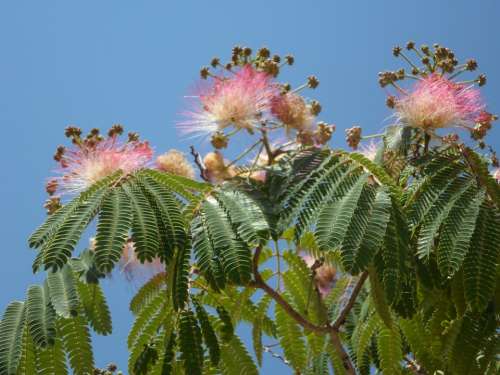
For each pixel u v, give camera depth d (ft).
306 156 15.81
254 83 18.31
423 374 20.48
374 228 13.99
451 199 14.83
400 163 17.81
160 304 18.25
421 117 17.90
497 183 15.12
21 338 15.97
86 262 17.06
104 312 16.97
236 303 18.48
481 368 16.35
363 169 15.39
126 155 17.93
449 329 16.60
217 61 18.95
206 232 14.12
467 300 13.83
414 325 17.78
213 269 13.69
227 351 17.75
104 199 14.29
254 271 17.08
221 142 17.81
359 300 20.33
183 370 16.53
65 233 13.80
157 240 13.84
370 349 19.10
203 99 18.26
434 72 20.12
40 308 16.15
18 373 15.84
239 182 15.78
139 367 16.75
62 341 16.48
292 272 19.63
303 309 19.48
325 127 18.39
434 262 15.96
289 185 15.21
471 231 14.20
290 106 18.38
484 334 16.37
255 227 14.03
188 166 18.60
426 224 14.58
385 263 14.01
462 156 15.75
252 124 18.16
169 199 14.52
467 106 18.08
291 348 19.08
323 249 13.75
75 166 17.89
